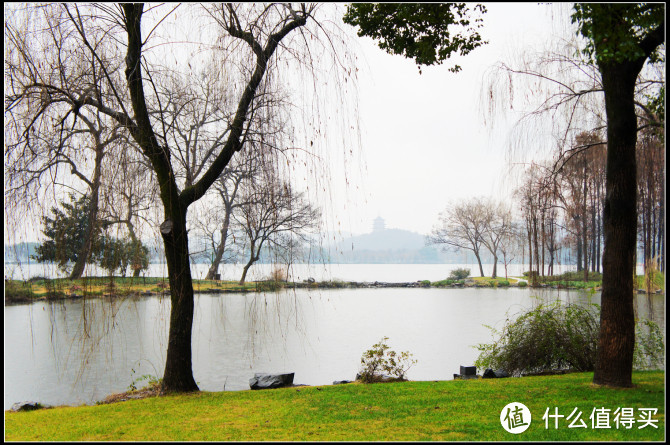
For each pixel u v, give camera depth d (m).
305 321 21.28
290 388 8.37
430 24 8.67
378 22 8.66
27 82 6.87
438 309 26.91
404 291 40.44
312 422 5.95
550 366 9.81
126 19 7.41
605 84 7.34
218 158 8.18
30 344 13.88
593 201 9.59
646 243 13.23
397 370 9.51
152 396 7.91
